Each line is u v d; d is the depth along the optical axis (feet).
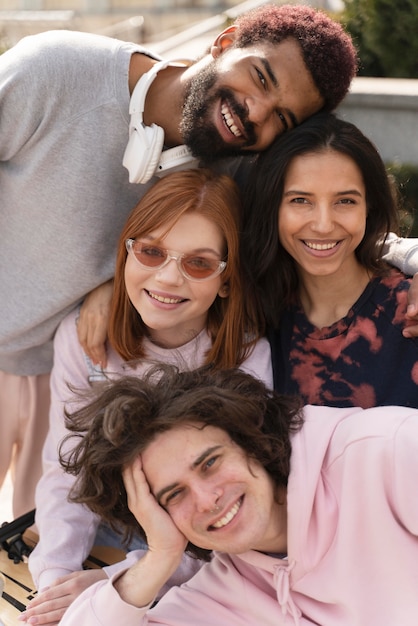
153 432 6.06
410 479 6.02
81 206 8.22
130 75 8.08
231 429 6.08
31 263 8.62
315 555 6.38
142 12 57.26
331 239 7.63
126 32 51.57
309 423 6.54
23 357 9.49
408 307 7.62
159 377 7.19
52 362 9.65
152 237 7.61
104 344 8.45
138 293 7.85
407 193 14.93
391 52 21.20
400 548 6.18
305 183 7.48
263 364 8.36
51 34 8.11
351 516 6.25
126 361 8.28
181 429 6.05
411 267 7.99
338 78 7.64
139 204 7.71
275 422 6.41
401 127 16.12
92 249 8.40
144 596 6.38
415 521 6.06
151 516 6.22
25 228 8.49
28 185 8.21
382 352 7.91
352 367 8.04
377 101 16.17
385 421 6.23
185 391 6.16
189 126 7.72
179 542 6.31
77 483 7.00
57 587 7.55
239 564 6.80
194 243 7.60
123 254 7.89
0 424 10.00
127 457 6.11
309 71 7.48
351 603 6.34
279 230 7.81
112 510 6.63
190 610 6.90
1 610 7.78
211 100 7.60
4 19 49.01
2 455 10.12
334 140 7.47
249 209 7.91
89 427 6.42
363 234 7.76
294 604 6.56
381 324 7.91
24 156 8.16
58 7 59.52
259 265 8.00
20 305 8.78
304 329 8.23
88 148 8.04
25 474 10.14
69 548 8.10
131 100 7.89
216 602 6.88
